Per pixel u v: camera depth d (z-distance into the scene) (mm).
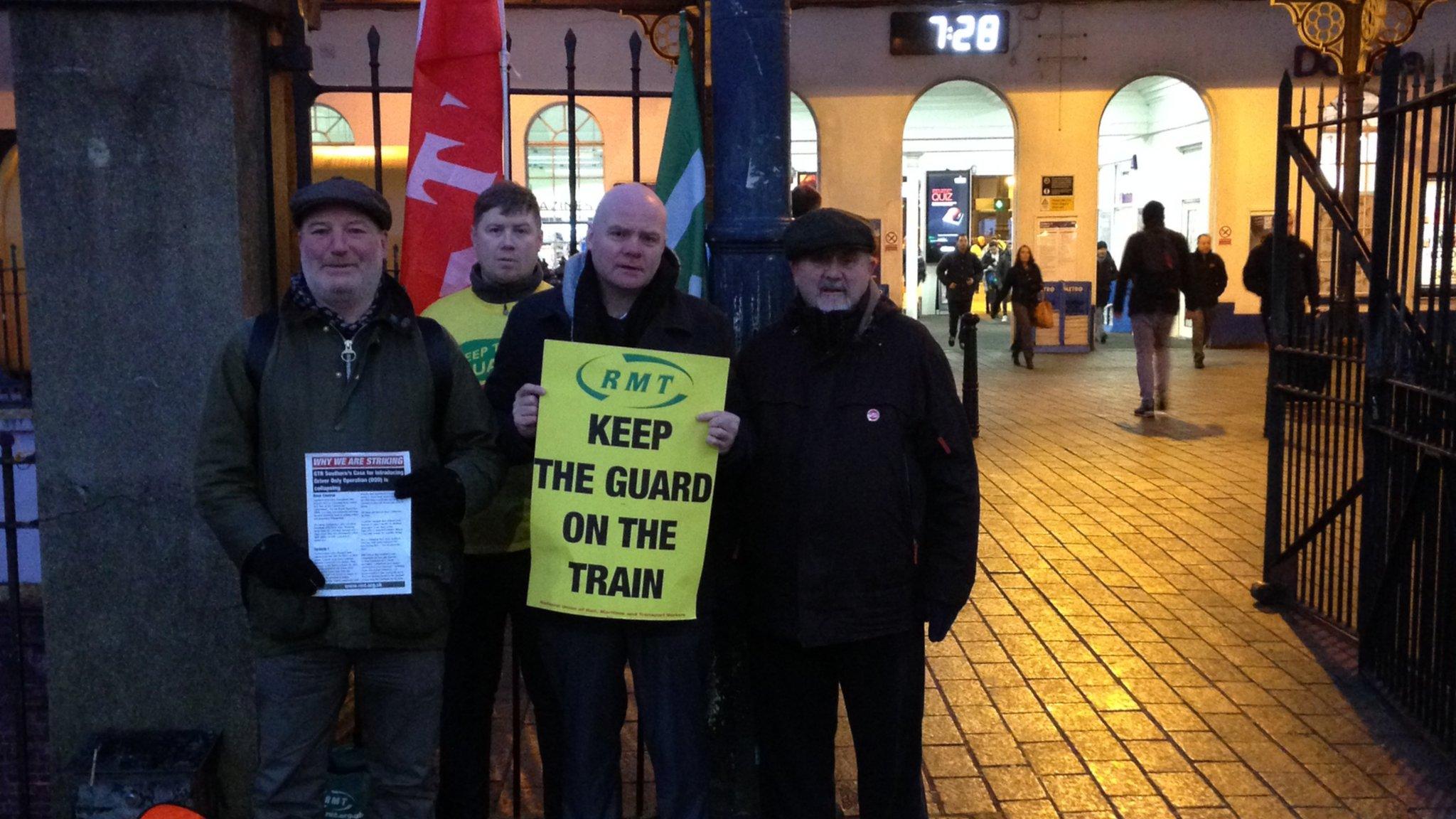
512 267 3482
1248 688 4664
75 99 3250
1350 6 10539
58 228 3283
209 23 3252
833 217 2908
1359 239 5078
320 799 2883
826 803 3115
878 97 19266
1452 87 3975
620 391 2883
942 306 27797
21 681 3607
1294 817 3664
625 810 3811
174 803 3201
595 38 18219
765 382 2994
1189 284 15445
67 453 3348
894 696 3014
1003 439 10406
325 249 2643
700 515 2902
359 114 17375
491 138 3914
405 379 2756
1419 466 4230
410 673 2846
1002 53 19203
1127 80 19172
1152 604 5695
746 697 3451
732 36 3418
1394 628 4512
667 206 3752
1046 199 19484
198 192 3285
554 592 2895
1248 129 19062
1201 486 8266
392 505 2738
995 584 6043
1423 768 3975
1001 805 3771
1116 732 4293
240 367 2707
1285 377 5625
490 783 3799
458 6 3891
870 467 2914
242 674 3434
